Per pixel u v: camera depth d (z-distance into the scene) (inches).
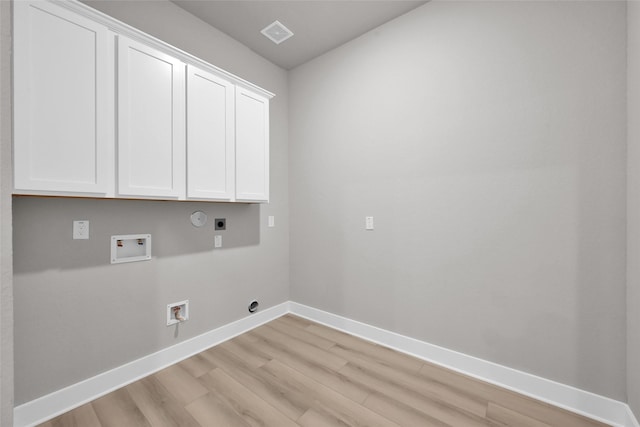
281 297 111.6
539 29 61.4
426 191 78.1
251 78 100.3
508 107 65.2
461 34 71.8
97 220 63.1
